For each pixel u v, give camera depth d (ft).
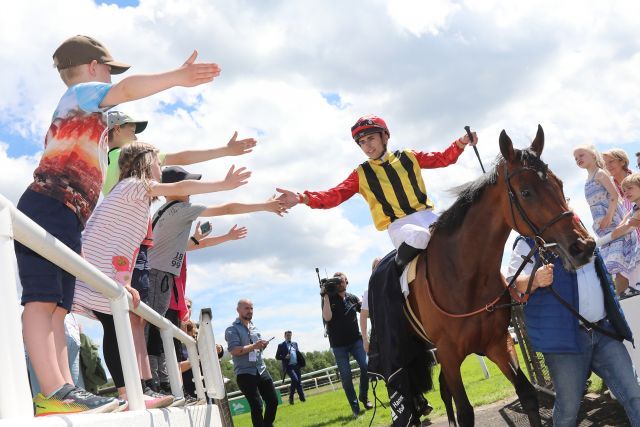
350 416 29.71
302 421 32.65
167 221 14.07
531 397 12.98
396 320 14.71
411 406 14.46
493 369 37.68
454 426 16.57
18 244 7.50
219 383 15.23
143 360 11.69
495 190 13.00
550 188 12.05
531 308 12.25
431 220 15.39
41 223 8.07
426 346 15.67
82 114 8.51
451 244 13.69
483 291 13.41
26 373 4.92
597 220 18.37
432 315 13.88
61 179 8.31
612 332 11.84
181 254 14.43
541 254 12.15
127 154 11.22
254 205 15.39
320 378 69.46
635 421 11.37
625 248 17.44
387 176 15.60
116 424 6.85
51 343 7.42
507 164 12.79
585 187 18.83
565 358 11.78
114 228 10.45
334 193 15.98
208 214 14.94
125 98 8.34
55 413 7.05
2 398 4.53
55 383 7.23
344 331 29.01
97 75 9.39
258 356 27.25
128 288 9.62
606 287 12.02
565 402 11.73
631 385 11.54
